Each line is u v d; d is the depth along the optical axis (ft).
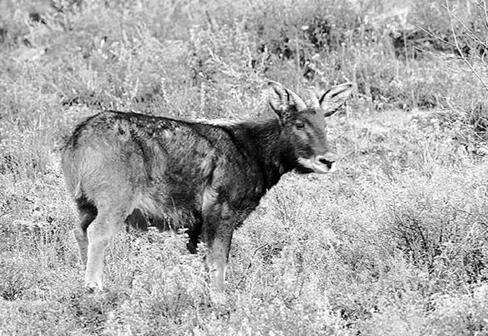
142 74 151.33
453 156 121.70
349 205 109.70
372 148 128.67
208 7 175.94
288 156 101.91
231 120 101.40
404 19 160.97
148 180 95.09
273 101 101.91
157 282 88.38
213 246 97.19
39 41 176.14
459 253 91.50
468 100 132.98
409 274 87.45
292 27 158.92
